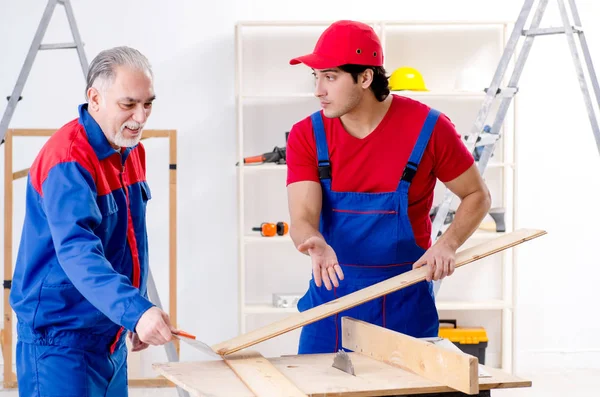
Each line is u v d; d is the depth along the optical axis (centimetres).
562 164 485
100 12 464
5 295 440
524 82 480
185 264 476
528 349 493
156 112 470
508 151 474
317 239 229
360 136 248
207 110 472
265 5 471
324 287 256
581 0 479
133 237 220
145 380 448
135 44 467
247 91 474
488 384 176
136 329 178
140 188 226
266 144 476
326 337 252
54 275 201
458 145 252
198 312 479
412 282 221
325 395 170
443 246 235
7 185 439
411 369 187
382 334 198
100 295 181
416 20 452
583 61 482
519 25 349
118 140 200
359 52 232
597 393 439
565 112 482
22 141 466
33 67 463
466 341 464
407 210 251
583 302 492
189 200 475
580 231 489
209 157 473
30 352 205
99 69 197
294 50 474
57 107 465
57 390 203
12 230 468
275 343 485
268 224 459
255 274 481
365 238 252
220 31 470
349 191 253
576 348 494
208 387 173
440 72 479
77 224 189
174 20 468
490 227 473
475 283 491
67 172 192
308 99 476
